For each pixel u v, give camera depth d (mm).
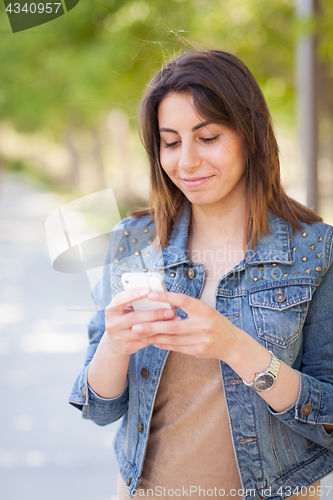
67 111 14000
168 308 1244
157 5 7898
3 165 41031
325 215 5957
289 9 7254
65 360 4984
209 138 1408
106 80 8523
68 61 9555
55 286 7453
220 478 1431
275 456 1423
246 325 1460
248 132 1425
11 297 7402
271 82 7895
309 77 4984
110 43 8344
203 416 1441
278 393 1342
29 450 3441
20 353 5223
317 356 1479
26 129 24312
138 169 16062
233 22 7578
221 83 1374
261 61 7664
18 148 40688
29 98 12500
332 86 5621
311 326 1488
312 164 5051
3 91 12469
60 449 3453
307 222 1529
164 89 1402
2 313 6629
